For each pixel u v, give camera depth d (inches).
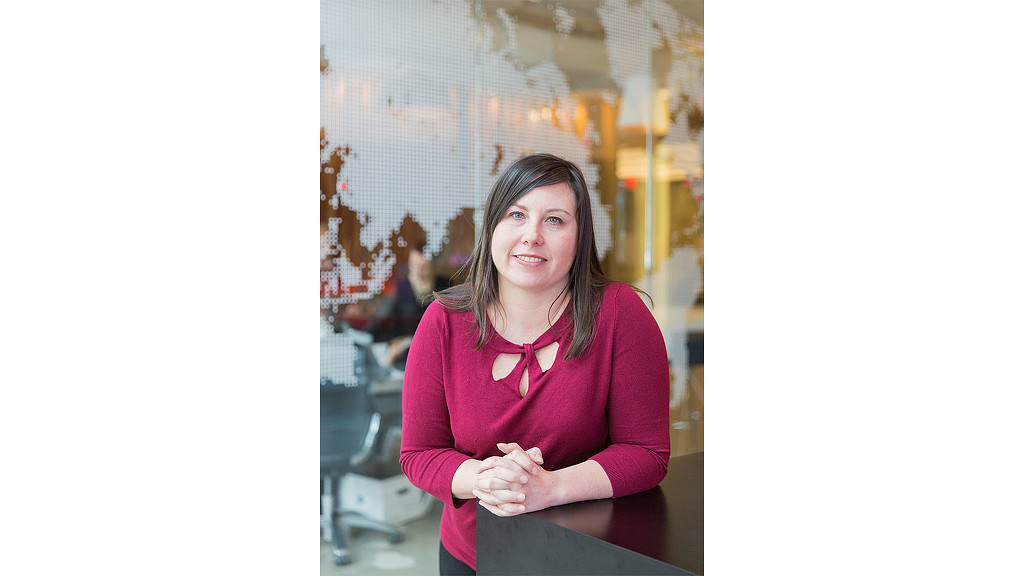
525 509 58.7
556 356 69.1
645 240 105.7
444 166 92.3
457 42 93.0
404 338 91.4
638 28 105.1
